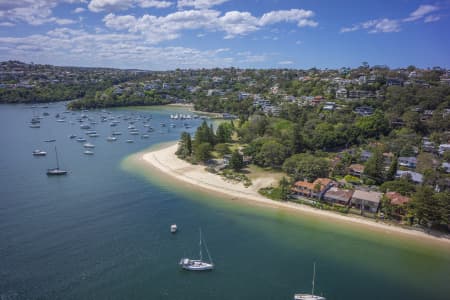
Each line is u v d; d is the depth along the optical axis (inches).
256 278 2519.7
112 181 4658.0
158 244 2942.9
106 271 2517.2
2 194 4008.4
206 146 5743.1
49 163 5521.7
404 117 7022.6
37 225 3196.4
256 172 5211.6
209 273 2559.1
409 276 2603.3
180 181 4749.0
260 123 7504.9
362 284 2491.4
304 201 3959.2
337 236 3196.4
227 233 3201.3
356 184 4456.2
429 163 4761.3
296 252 2896.2
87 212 3545.8
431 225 3344.0
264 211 3752.5
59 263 2583.7
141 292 2316.7
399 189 3865.7
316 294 2357.3
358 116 7637.8
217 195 4224.9
